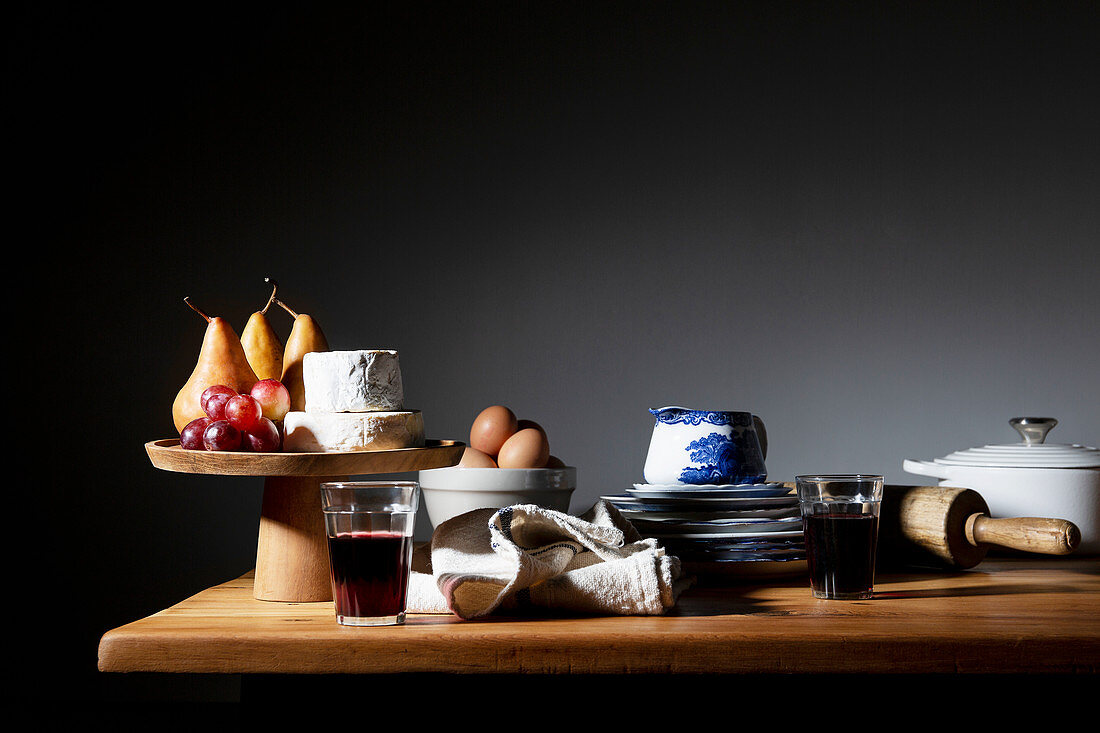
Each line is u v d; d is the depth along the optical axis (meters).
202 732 1.99
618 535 1.06
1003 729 1.00
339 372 1.06
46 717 1.99
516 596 0.97
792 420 1.94
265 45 2.04
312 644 0.88
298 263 2.00
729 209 1.96
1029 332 1.92
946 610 1.01
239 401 1.03
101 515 2.01
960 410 1.93
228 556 2.00
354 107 2.01
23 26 2.06
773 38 1.98
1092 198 1.93
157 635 0.88
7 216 2.04
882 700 1.01
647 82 1.98
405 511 0.93
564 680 1.03
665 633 0.88
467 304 1.97
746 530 1.19
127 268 2.03
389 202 2.00
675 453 1.28
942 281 1.94
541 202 1.98
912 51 1.97
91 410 2.02
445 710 1.03
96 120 2.05
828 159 1.96
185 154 2.03
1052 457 1.44
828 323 1.94
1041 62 1.95
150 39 2.05
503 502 1.30
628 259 1.96
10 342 2.03
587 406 1.95
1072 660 0.87
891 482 1.92
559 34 2.00
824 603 1.05
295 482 1.08
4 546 2.01
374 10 2.02
